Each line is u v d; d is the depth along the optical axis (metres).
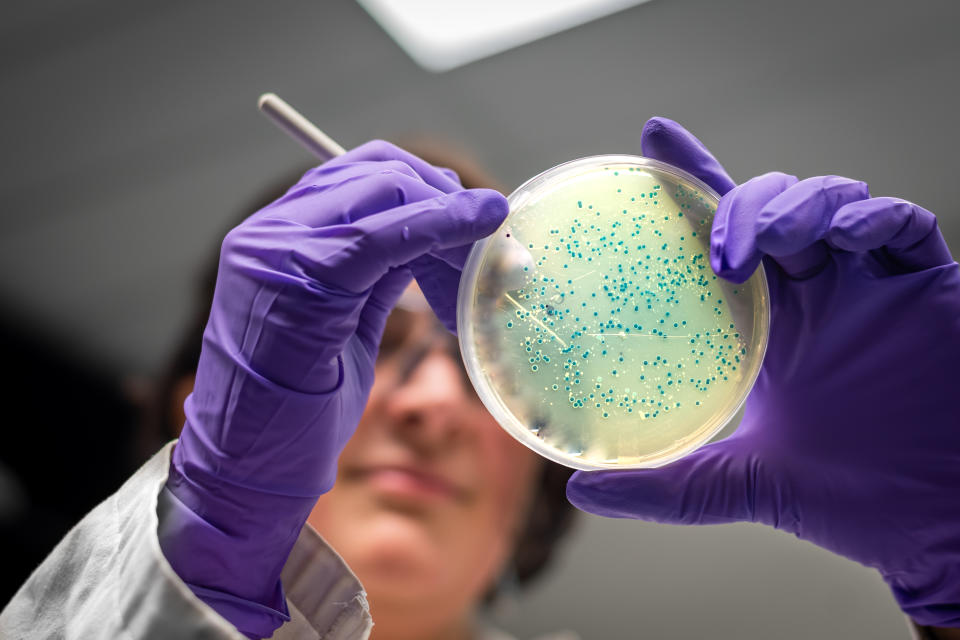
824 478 0.39
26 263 0.81
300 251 0.36
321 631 0.38
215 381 0.36
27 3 0.67
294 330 0.35
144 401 0.61
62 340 0.84
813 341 0.39
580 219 0.36
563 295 0.36
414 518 0.50
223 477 0.35
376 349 0.40
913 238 0.37
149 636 0.33
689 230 0.36
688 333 0.36
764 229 0.35
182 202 0.80
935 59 0.71
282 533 0.36
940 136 0.75
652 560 0.77
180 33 0.70
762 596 0.76
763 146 0.77
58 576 0.36
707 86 0.73
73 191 0.78
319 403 0.36
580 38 0.70
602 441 0.36
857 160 0.77
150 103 0.75
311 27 0.70
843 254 0.38
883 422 0.38
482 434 0.51
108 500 0.37
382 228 0.35
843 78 0.72
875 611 0.73
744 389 0.36
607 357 0.36
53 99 0.74
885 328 0.38
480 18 0.67
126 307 0.84
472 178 0.60
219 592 0.35
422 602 0.52
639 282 0.36
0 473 0.82
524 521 0.59
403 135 0.77
